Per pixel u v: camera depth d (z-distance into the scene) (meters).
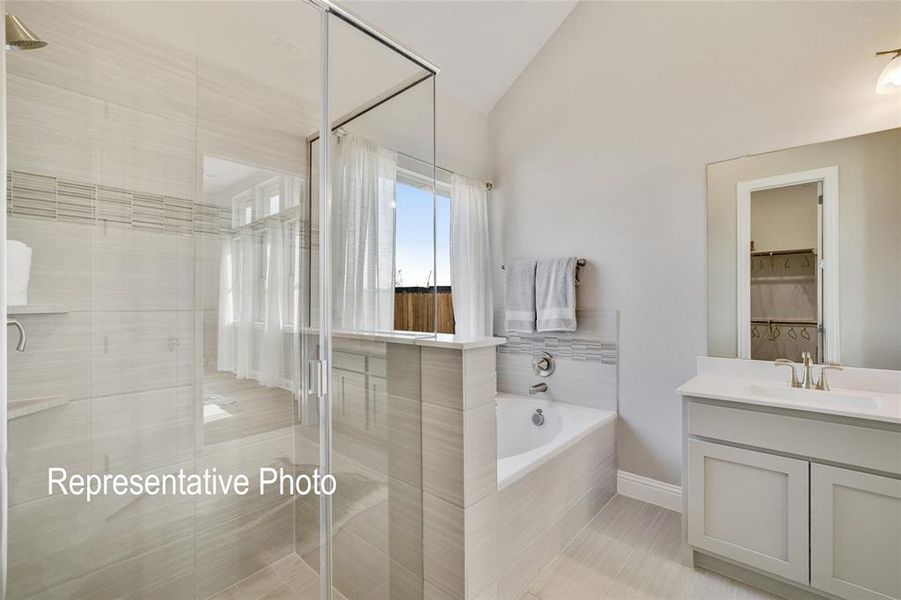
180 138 1.47
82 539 1.26
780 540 1.66
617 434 2.62
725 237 2.24
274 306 1.64
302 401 1.61
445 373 1.40
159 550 1.41
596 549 2.02
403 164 1.84
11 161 1.14
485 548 1.45
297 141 1.64
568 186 2.85
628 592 1.73
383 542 1.52
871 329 1.86
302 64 1.62
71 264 1.25
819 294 1.98
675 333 2.41
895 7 1.82
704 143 2.31
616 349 2.62
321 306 1.62
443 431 1.41
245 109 1.59
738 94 2.21
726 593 1.73
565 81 2.87
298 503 1.62
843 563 1.52
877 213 1.85
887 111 1.84
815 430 1.58
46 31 1.21
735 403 1.76
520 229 3.11
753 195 2.15
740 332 2.19
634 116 2.56
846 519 1.52
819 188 1.98
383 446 1.52
